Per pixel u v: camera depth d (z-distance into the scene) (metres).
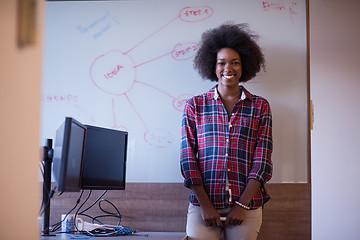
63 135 1.95
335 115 4.13
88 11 3.04
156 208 2.90
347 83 4.11
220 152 2.51
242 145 2.52
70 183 2.05
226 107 2.61
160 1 3.01
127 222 2.91
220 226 2.39
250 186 2.42
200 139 2.57
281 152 2.88
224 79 2.59
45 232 2.32
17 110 1.11
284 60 2.92
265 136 2.54
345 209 4.13
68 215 2.49
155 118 2.97
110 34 3.03
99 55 3.02
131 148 2.96
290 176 2.87
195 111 2.61
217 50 2.71
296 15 2.93
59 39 3.05
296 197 2.85
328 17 4.08
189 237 2.45
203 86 2.96
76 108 3.02
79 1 3.05
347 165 4.12
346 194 4.13
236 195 2.46
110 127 2.99
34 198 1.20
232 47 2.70
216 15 2.96
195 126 2.60
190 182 2.45
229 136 2.53
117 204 2.92
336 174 4.14
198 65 2.85
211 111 2.59
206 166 2.52
